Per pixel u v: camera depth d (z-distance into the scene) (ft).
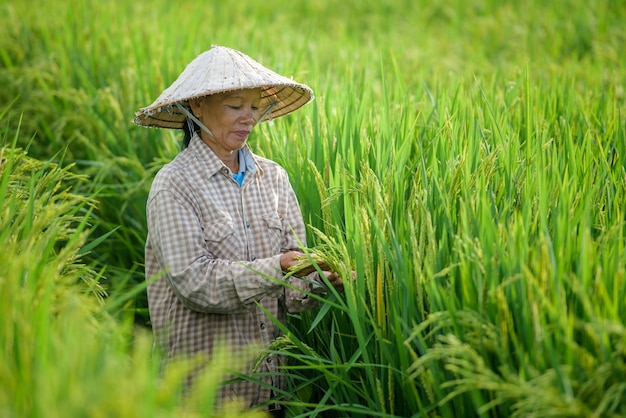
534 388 9.32
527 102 17.66
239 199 13.08
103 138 23.43
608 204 13.85
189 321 12.90
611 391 9.28
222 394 12.78
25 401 8.96
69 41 27.25
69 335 9.41
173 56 26.35
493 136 16.80
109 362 9.04
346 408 11.75
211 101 12.78
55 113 24.38
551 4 45.62
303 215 15.55
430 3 51.39
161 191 12.54
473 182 13.55
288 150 17.57
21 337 9.55
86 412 8.05
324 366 11.91
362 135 16.87
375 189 12.82
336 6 52.95
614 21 40.83
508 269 10.79
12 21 29.81
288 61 27.66
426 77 30.60
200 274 12.26
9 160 13.66
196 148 13.00
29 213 12.62
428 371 10.70
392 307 11.78
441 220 13.09
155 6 40.19
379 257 12.14
